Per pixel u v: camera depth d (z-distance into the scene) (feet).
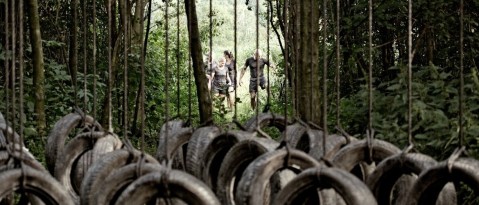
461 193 26.76
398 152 23.26
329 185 19.26
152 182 19.77
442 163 20.08
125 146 24.68
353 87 44.32
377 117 30.71
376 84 44.39
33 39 41.34
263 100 75.77
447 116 29.84
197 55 36.99
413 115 29.12
